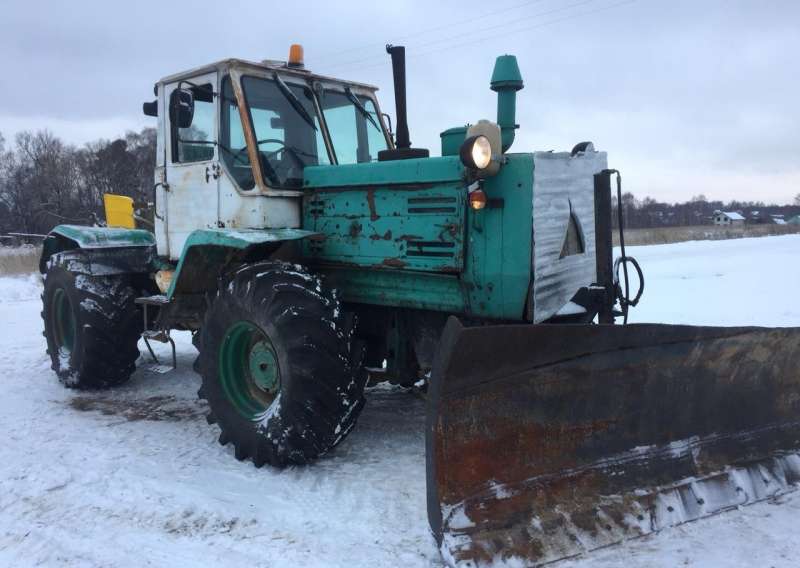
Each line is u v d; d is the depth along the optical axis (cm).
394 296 420
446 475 285
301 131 479
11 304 1212
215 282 464
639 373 328
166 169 514
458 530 281
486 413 294
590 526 302
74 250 606
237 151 455
